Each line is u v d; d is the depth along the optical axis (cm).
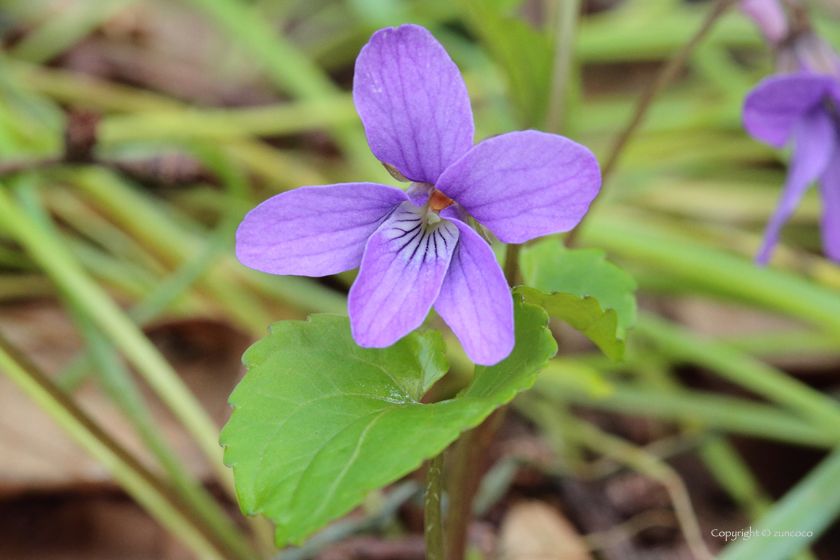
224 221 22
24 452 17
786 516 16
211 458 17
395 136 13
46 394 16
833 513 16
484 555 17
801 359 23
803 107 16
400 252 13
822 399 20
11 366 15
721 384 23
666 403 20
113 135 24
